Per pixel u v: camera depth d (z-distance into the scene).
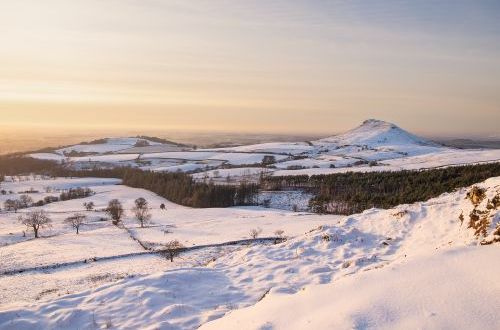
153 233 71.44
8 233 78.75
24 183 177.75
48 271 43.72
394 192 101.19
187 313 14.73
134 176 171.50
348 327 8.66
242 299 16.30
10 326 14.16
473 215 20.03
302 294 11.98
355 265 19.42
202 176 183.88
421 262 12.03
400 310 9.07
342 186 127.81
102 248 57.97
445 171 110.56
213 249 48.69
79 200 132.75
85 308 15.49
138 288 17.27
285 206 117.50
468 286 9.58
